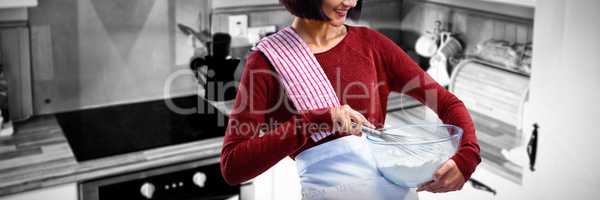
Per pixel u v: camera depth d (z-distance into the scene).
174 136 2.48
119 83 2.84
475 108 2.57
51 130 2.53
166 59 2.88
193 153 2.34
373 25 3.05
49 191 2.16
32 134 2.49
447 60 2.72
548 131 2.04
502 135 2.37
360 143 1.35
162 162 2.30
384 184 1.31
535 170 2.11
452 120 1.35
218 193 2.43
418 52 2.83
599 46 1.82
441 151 1.20
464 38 2.70
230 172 1.27
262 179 2.47
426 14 2.90
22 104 2.64
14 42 2.56
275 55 1.30
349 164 1.33
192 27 2.87
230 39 2.79
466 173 1.25
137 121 2.65
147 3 2.78
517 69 2.41
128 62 2.83
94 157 2.27
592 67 1.85
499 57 2.49
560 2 1.90
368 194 1.30
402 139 1.22
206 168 2.39
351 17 1.41
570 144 1.98
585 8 1.84
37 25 2.63
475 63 2.58
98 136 2.48
